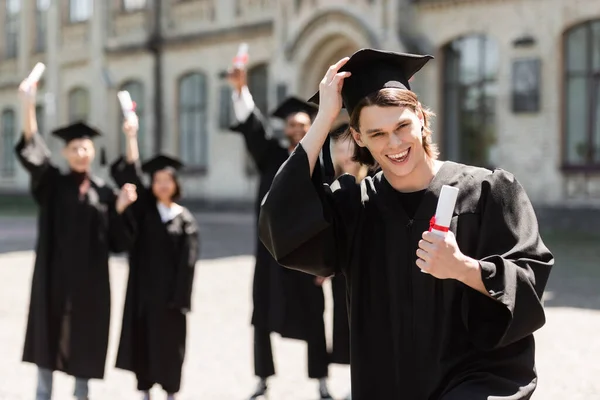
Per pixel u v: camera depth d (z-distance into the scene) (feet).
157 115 87.10
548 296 32.35
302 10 69.87
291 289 19.29
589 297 31.86
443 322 8.65
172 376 19.22
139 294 19.42
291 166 8.72
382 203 9.14
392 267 8.93
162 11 86.43
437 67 62.59
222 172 80.84
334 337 19.15
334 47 68.74
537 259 8.52
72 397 20.68
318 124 8.82
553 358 22.66
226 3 79.51
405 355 8.78
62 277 19.03
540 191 58.03
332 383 21.39
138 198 19.88
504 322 8.42
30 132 19.27
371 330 9.02
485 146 61.00
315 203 8.66
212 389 20.95
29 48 107.04
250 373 22.48
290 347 25.81
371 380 8.96
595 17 55.11
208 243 54.34
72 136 19.85
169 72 86.02
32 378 22.43
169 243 19.53
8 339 27.12
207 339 26.53
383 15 63.31
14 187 110.01
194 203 83.10
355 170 15.05
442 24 62.13
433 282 8.71
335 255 9.29
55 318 18.98
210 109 81.66
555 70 56.85
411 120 8.67
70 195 19.35
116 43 91.61
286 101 22.36
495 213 8.77
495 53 60.03
